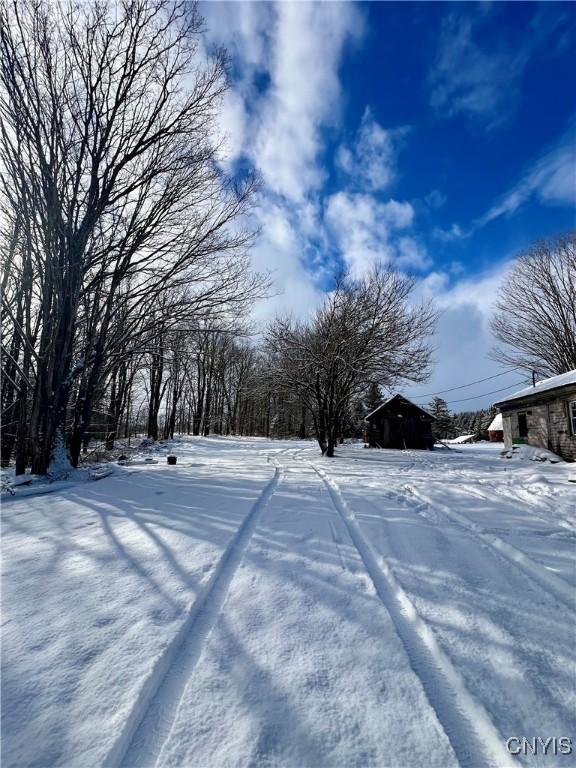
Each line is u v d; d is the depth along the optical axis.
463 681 1.94
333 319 19.14
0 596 2.88
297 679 1.95
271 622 2.50
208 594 2.93
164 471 10.98
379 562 3.61
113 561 3.58
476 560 3.62
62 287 9.70
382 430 28.97
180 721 1.68
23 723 1.65
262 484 8.20
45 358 9.56
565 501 6.61
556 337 29.02
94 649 2.18
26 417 10.98
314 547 3.95
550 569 3.34
